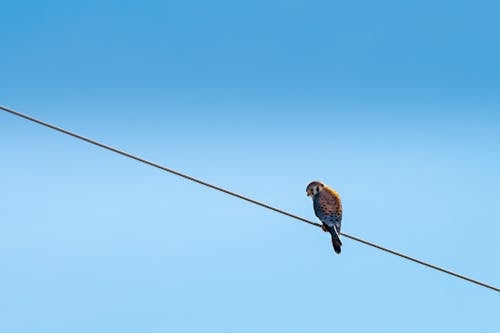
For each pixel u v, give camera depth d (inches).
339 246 613.6
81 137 481.7
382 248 552.7
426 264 550.6
